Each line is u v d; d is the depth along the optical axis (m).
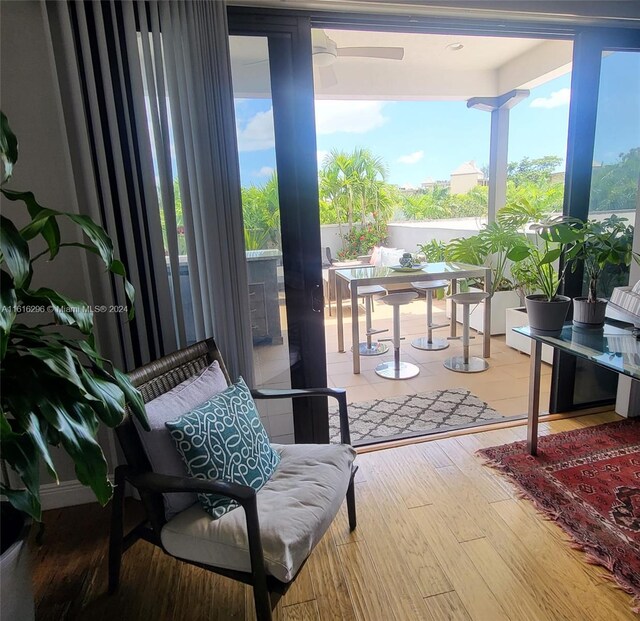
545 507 1.91
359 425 2.76
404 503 1.99
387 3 1.98
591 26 2.32
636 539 1.71
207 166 1.88
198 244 1.95
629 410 2.67
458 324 4.90
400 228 7.34
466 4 2.06
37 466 1.08
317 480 1.51
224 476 1.43
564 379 2.71
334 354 4.17
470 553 1.69
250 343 2.06
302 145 2.09
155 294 1.94
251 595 1.57
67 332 1.95
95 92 1.73
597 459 2.24
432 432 2.60
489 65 4.52
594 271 2.15
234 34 1.95
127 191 1.84
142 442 1.43
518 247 2.35
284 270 2.18
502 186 5.03
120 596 1.57
